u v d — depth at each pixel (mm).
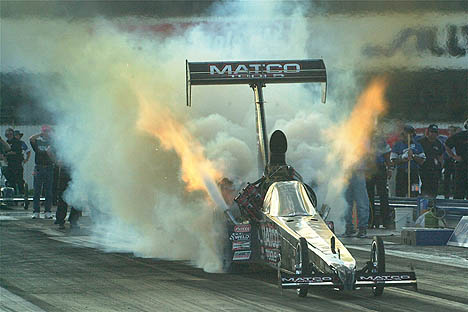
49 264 27438
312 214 23094
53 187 55531
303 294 20781
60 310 19188
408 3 48469
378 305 19844
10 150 54281
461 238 33719
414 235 34125
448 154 47500
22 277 24453
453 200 39469
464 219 34188
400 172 47531
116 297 20938
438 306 19750
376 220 42188
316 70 29297
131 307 19547
